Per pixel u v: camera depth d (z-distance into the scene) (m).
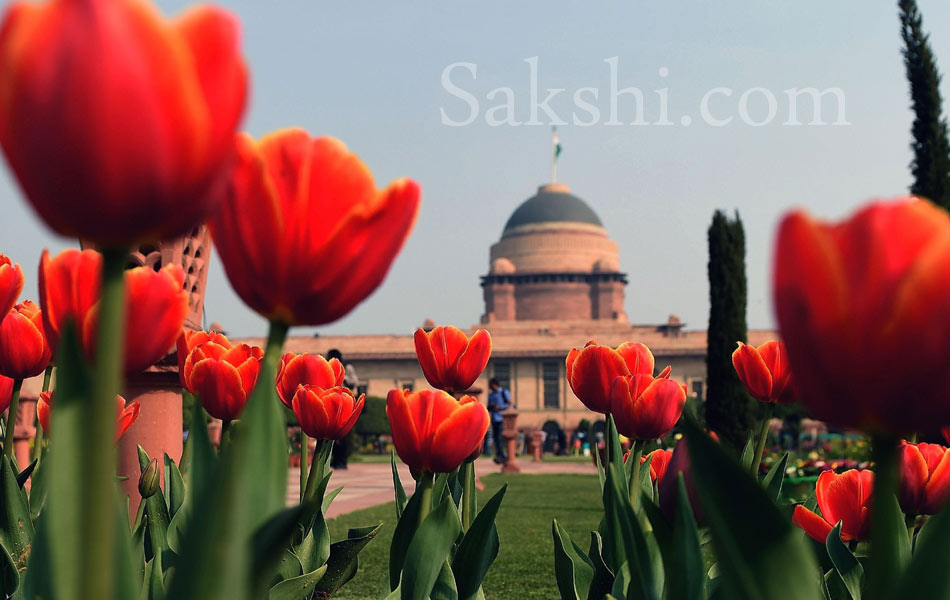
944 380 0.53
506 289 83.69
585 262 84.56
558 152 90.25
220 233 0.70
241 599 0.60
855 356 0.54
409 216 0.72
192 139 0.51
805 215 0.55
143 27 0.49
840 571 1.59
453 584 1.54
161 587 1.23
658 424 1.59
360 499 11.59
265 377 0.73
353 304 0.71
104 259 0.56
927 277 0.52
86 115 0.48
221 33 0.53
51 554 0.63
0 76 0.49
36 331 1.63
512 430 24.17
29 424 11.05
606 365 1.74
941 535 0.61
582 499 12.47
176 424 4.14
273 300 0.70
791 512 1.65
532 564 5.64
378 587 4.67
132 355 0.86
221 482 0.60
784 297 0.57
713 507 0.65
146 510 1.90
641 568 1.04
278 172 0.69
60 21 0.48
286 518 0.70
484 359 1.91
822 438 29.34
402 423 1.45
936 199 12.72
